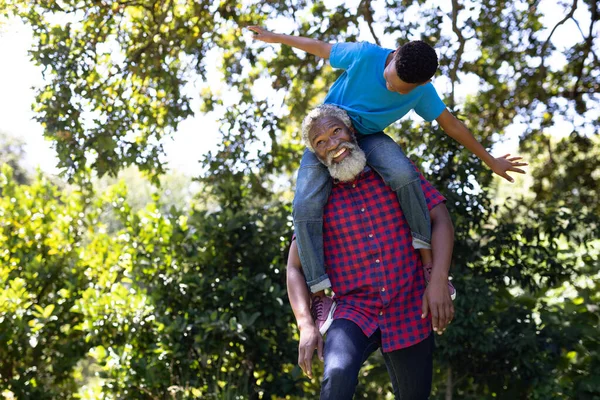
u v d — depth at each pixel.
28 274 8.06
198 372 7.09
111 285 8.03
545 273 6.77
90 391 7.16
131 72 8.27
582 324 6.71
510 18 9.10
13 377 7.86
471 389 6.79
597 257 7.18
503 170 3.45
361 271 3.13
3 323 7.39
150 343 7.31
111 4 8.16
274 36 3.51
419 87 3.19
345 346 2.96
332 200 3.16
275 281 7.38
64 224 8.45
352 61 3.25
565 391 6.55
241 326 6.57
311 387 7.71
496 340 6.28
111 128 8.15
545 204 7.57
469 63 9.31
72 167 7.98
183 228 7.50
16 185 8.77
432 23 8.78
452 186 6.69
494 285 6.83
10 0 7.80
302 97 9.55
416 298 3.15
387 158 3.11
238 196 7.88
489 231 6.78
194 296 7.21
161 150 8.43
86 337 7.32
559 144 10.08
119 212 7.92
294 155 9.12
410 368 3.15
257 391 7.01
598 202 9.67
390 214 3.15
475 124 9.91
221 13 8.41
